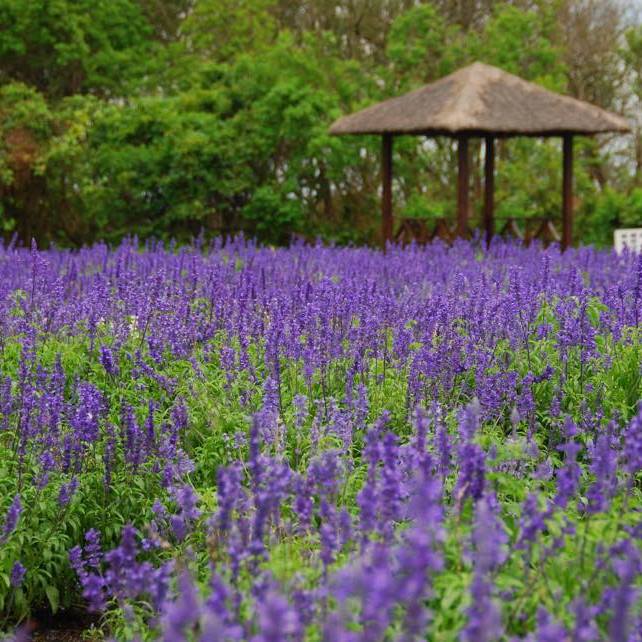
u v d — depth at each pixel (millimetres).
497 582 4523
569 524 5184
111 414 8547
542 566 4715
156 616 5562
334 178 36438
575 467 5426
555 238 28453
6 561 7000
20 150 33844
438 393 8500
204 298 11297
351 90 39500
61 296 10867
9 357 9727
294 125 34719
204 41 41312
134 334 10219
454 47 40531
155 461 7527
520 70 41281
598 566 4656
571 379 9227
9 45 37000
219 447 8016
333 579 4531
